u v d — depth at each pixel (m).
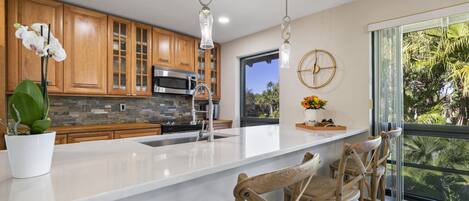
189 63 3.87
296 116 3.17
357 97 2.62
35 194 0.71
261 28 3.54
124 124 3.20
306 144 1.60
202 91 4.05
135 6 2.80
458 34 2.20
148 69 3.37
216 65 4.34
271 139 1.78
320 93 2.93
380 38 2.46
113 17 3.04
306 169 0.83
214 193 1.32
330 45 2.84
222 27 3.47
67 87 2.67
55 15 2.60
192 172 0.96
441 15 2.09
